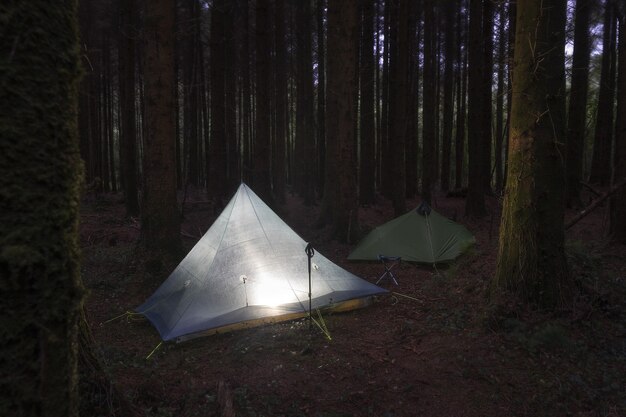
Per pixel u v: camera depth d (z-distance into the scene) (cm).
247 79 2223
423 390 422
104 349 471
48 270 99
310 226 1350
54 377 101
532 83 557
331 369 459
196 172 2341
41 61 99
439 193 2241
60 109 105
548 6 542
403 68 1378
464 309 599
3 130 90
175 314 563
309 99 1853
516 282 570
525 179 568
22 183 94
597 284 624
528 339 498
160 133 782
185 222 1352
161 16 766
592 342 502
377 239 1019
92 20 1975
